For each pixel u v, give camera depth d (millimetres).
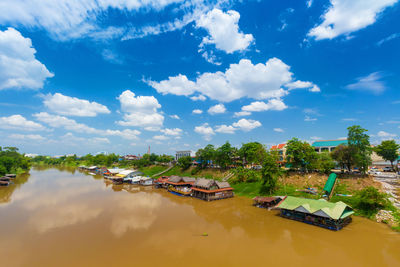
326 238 38094
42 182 107375
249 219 49906
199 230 43156
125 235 40562
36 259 31781
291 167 82000
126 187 97812
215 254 33188
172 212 56031
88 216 51812
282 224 46062
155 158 168875
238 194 76750
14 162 132500
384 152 79125
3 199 68938
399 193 51406
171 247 35656
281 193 67938
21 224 46156
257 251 34031
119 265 30141
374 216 45781
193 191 76125
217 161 105688
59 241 37844
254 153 91938
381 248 33938
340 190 60281
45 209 57656
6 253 33594
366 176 63469
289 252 33500
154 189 93750
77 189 89312
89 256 32656
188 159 125688
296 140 80188
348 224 43938
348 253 32719
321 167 71625
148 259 31750
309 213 45156
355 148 65062
